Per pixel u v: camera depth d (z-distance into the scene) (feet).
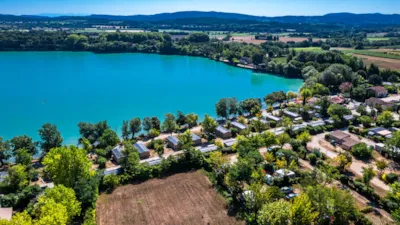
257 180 201.46
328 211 165.37
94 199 189.06
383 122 328.90
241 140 263.70
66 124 364.38
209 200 202.49
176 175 237.86
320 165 236.43
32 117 385.70
